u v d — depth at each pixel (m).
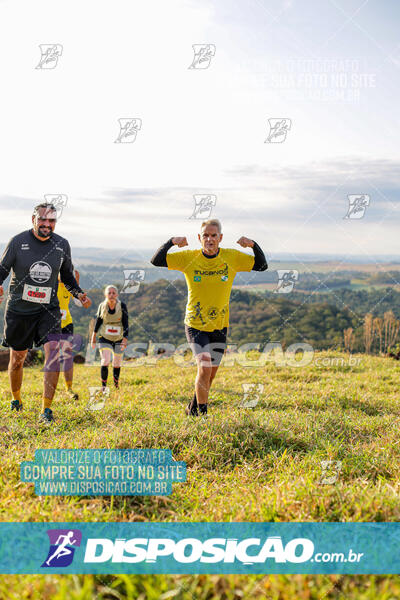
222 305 5.02
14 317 4.89
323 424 4.62
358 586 2.13
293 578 2.13
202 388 4.91
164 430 4.16
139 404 5.72
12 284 4.91
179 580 2.12
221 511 2.79
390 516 2.60
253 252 5.04
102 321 7.21
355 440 4.32
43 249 4.88
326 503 2.77
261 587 2.11
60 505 2.84
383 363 9.89
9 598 2.00
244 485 3.28
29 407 5.27
